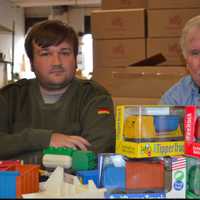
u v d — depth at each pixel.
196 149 0.67
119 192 0.57
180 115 0.73
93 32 2.24
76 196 0.51
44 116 1.25
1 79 5.43
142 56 2.16
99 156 0.68
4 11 5.51
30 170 0.65
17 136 1.08
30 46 1.25
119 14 2.19
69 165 0.77
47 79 1.22
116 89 2.14
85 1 5.64
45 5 5.89
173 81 2.00
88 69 5.55
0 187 0.60
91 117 1.20
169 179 0.64
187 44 1.27
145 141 0.69
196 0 2.08
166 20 2.12
